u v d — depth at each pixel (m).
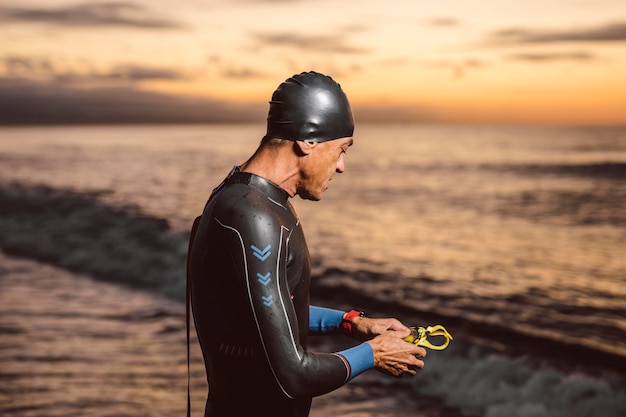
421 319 9.91
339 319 1.77
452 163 62.19
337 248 16.84
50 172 42.66
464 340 8.20
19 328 7.66
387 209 27.73
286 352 1.42
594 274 14.27
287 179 1.53
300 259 1.52
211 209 1.51
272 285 1.42
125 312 8.59
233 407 1.56
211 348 1.56
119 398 5.36
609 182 42.12
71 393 5.45
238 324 1.50
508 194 35.19
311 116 1.50
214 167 52.19
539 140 123.56
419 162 65.12
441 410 5.61
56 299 9.41
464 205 29.77
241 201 1.46
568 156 68.88
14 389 5.54
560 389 6.24
